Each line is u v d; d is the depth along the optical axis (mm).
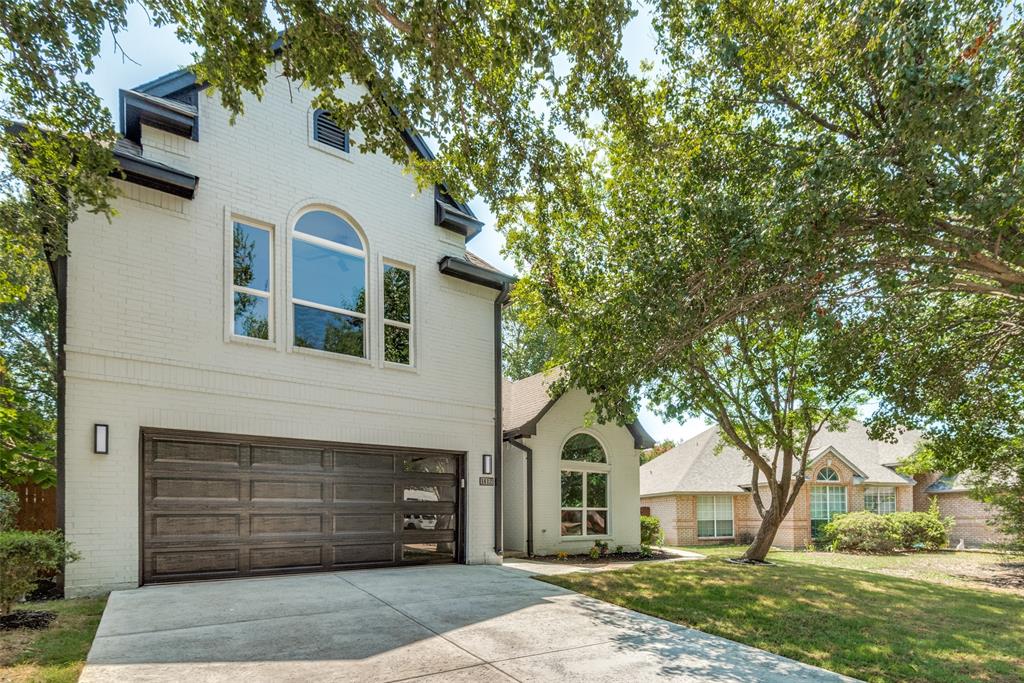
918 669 5586
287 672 4699
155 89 8508
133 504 7660
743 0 7055
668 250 7797
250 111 9344
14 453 9594
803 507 20922
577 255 9172
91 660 4824
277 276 9289
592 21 5965
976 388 10625
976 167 6547
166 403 8055
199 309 8484
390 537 10086
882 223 6879
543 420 15086
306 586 7906
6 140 6684
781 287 7383
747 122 8047
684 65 7898
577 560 13961
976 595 9992
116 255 7895
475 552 11000
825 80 6996
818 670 5418
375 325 10297
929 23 5559
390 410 10266
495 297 12062
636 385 8211
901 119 5602
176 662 4836
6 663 4738
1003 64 5473
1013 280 6746
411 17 5523
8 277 9969
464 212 12062
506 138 6930
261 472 8867
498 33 5969
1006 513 14328
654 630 6527
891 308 8742
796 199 6637
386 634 5801
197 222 8617
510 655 5344
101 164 6516
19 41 5660
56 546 6215
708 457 24688
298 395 9266
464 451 11156
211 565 8273
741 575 10875
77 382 7449
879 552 18594
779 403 13680
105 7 5637
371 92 5980
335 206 10102
